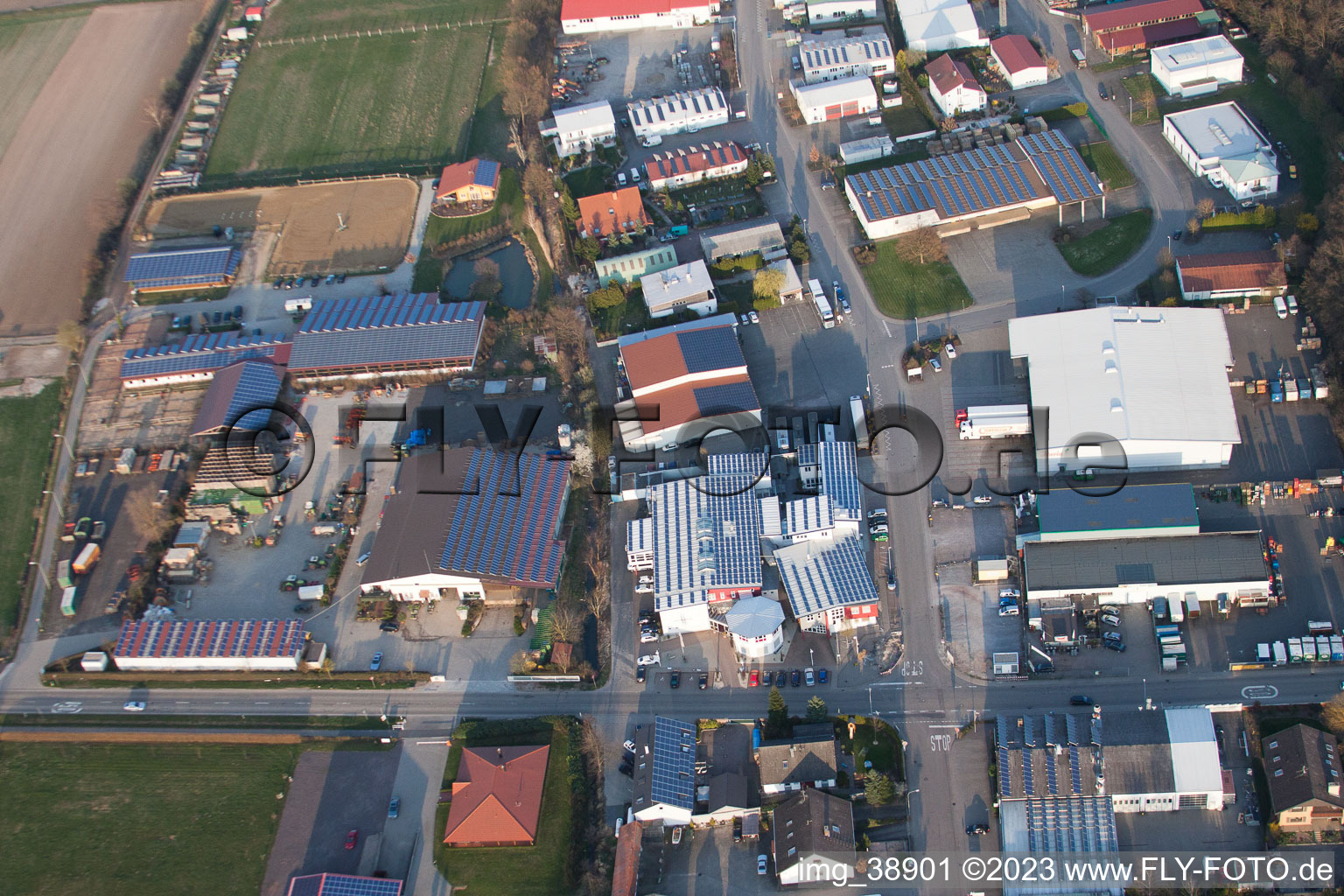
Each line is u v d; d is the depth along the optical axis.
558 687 174.88
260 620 184.50
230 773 168.00
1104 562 174.12
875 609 175.88
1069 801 151.50
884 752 161.75
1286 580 173.25
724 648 177.75
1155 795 151.12
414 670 177.75
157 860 158.88
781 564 182.38
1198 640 168.75
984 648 172.12
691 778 159.62
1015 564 180.62
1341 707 152.50
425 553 184.50
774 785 157.75
